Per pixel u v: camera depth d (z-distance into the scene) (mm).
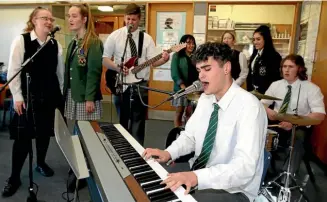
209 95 1327
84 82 2051
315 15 3426
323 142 2924
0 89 1692
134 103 2281
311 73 3451
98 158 1130
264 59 2912
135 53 2344
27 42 1966
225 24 4637
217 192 1111
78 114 2088
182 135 1449
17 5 5031
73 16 1964
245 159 1006
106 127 1622
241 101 1142
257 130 1062
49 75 2127
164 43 4805
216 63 1108
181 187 927
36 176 2398
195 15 4555
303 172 2699
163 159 1260
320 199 2203
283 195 1957
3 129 3893
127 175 1001
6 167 2605
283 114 2047
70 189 2064
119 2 4723
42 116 2139
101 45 2090
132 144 1352
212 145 1198
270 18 4535
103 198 842
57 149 3100
